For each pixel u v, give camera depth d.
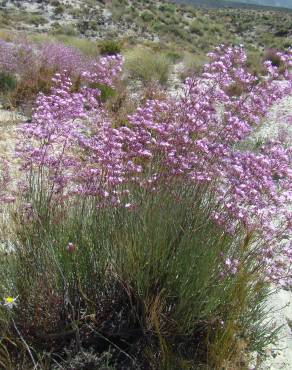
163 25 43.56
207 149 3.72
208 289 3.18
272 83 4.09
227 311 3.26
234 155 3.81
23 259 3.24
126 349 3.20
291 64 4.13
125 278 3.27
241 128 3.85
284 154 3.80
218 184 3.79
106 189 3.59
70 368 2.98
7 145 6.18
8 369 2.74
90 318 3.21
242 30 54.94
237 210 3.55
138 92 11.80
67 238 3.25
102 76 5.05
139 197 3.59
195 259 3.18
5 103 9.15
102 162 3.59
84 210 3.56
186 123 3.78
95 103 4.54
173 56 20.08
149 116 3.91
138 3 51.41
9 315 2.89
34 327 3.06
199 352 3.21
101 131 4.05
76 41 21.19
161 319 3.15
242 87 4.12
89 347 3.18
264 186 3.65
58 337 3.13
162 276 3.24
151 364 3.00
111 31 38.56
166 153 3.67
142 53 15.58
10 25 33.28
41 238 3.25
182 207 3.46
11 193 4.20
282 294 4.42
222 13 72.44
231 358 3.13
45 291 3.10
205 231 3.41
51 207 3.58
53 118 3.92
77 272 3.17
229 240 3.49
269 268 3.59
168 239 3.34
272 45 42.47
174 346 3.21
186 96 3.92
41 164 3.73
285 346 3.70
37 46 15.34
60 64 11.44
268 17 69.00
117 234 3.35
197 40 42.94
